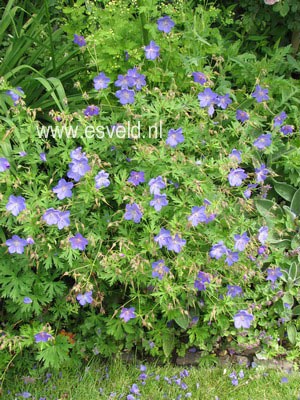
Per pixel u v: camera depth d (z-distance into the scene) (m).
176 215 0.93
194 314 1.00
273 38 1.38
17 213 0.87
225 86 1.15
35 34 1.27
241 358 1.04
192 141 0.99
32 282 0.94
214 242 0.94
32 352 0.98
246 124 1.06
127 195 0.94
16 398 0.92
